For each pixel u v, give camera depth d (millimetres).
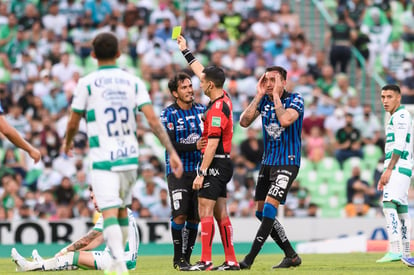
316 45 75688
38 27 70000
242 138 64125
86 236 29484
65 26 70875
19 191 57562
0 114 24734
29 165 59188
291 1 77375
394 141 32156
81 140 60250
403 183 33031
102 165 21219
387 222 33219
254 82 67375
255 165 59500
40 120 62938
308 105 67250
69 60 67875
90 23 70500
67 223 48438
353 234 51844
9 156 58750
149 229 48688
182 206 29781
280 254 45344
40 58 67750
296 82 68812
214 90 27688
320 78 69875
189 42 70688
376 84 72250
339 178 63688
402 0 77438
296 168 28688
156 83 65750
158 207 54938
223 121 27344
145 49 69750
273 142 29000
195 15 72750
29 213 55375
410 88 71188
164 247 48406
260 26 72812
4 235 47781
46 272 27641
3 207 55531
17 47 68938
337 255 42750
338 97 69188
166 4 72812
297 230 51375
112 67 21781
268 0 75625
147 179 57000
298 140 28812
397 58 74312
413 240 49125
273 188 28469
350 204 59562
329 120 65438
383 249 48406
